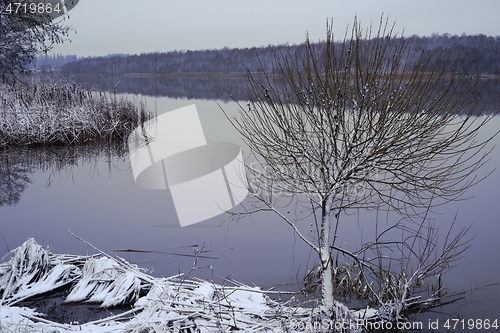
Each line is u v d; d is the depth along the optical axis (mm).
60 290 6312
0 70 17016
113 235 8898
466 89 5195
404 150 5090
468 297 5984
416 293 6145
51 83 19219
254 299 5738
